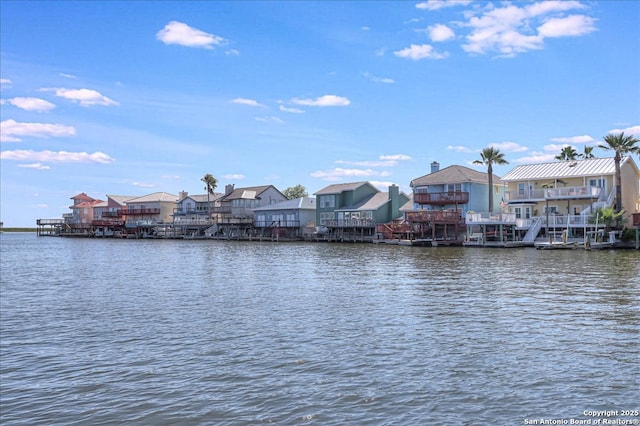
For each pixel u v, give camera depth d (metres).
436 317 18.66
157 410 10.67
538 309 19.69
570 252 49.59
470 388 11.27
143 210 133.50
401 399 10.73
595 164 63.59
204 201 122.88
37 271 40.72
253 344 15.38
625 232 54.12
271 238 96.38
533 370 12.36
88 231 146.00
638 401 10.42
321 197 95.06
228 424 9.87
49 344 16.27
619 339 15.02
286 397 11.05
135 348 15.43
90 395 11.71
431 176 79.50
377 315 19.28
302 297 24.14
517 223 62.97
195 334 16.89
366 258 47.69
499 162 71.38
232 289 27.50
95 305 23.14
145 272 38.16
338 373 12.46
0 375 13.29
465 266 37.12
